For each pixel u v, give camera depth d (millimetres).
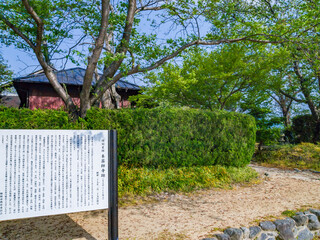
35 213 2854
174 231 3803
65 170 3008
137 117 6406
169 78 10188
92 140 3150
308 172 9125
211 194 5953
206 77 11062
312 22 7574
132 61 6629
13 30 6059
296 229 4445
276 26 7688
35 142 2902
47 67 6176
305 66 13844
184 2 7324
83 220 4273
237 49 10492
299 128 14820
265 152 11992
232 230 3768
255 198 5719
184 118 7031
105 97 8672
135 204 5105
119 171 5984
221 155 7621
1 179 2764
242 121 8141
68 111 6035
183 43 7012
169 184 6156
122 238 3533
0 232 3703
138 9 7766
